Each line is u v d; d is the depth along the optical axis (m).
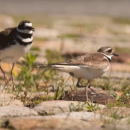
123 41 28.27
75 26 38.06
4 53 11.42
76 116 8.06
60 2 76.88
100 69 10.34
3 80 13.62
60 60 18.19
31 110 8.62
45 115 8.36
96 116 8.05
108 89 12.28
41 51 21.64
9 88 11.49
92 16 51.22
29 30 11.16
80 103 9.39
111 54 11.39
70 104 9.21
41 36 29.83
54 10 61.03
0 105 9.27
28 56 13.06
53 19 45.31
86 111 8.77
